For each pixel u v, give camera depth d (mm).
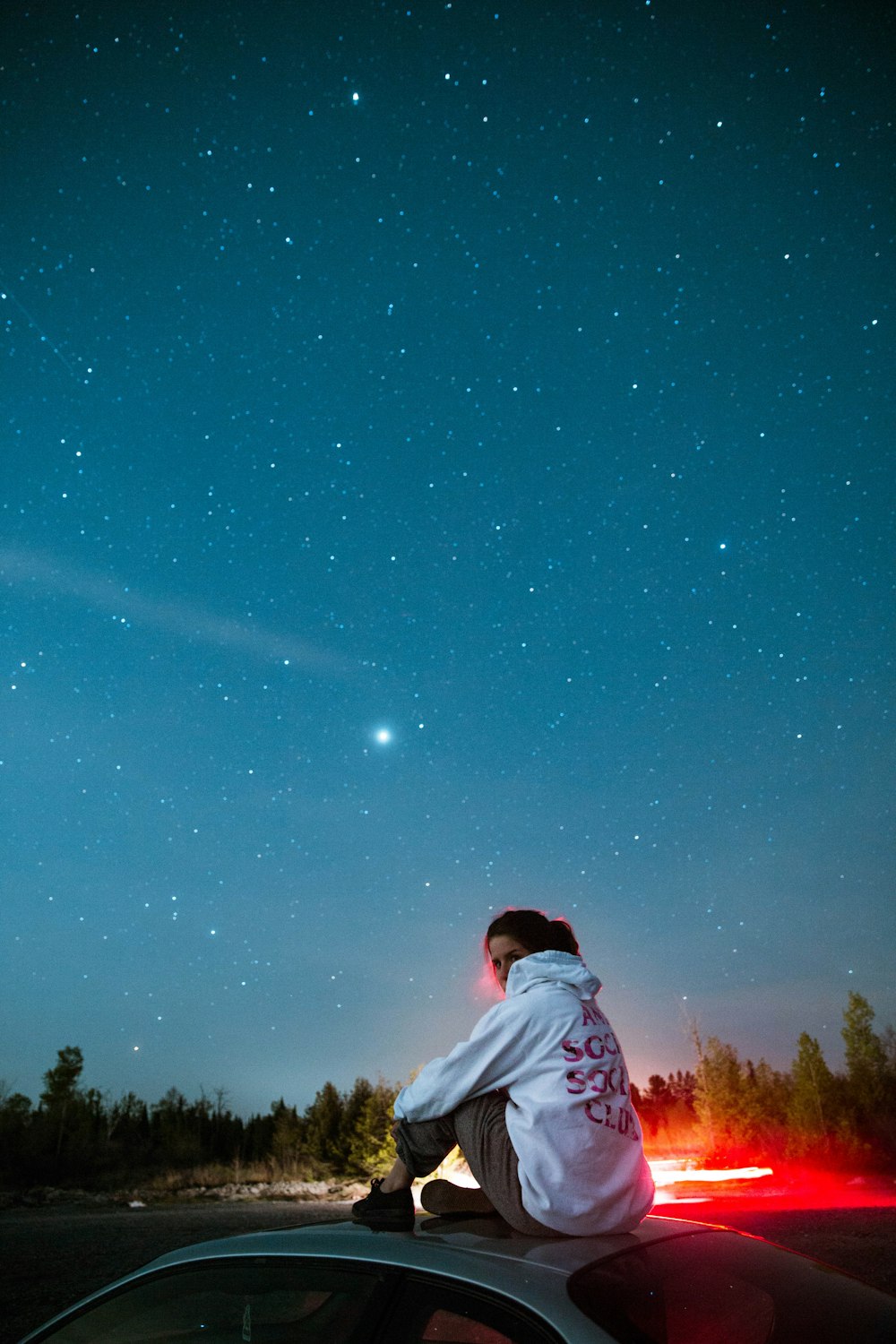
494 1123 2131
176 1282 2203
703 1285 1869
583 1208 2002
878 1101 31141
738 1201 20094
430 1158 2258
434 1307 1802
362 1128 34469
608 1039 2215
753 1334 1740
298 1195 27656
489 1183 2092
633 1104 2199
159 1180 30797
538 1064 2127
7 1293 8914
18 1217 20547
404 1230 2117
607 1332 1620
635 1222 2127
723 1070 33781
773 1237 12578
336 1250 2035
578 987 2301
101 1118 39938
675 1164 32031
